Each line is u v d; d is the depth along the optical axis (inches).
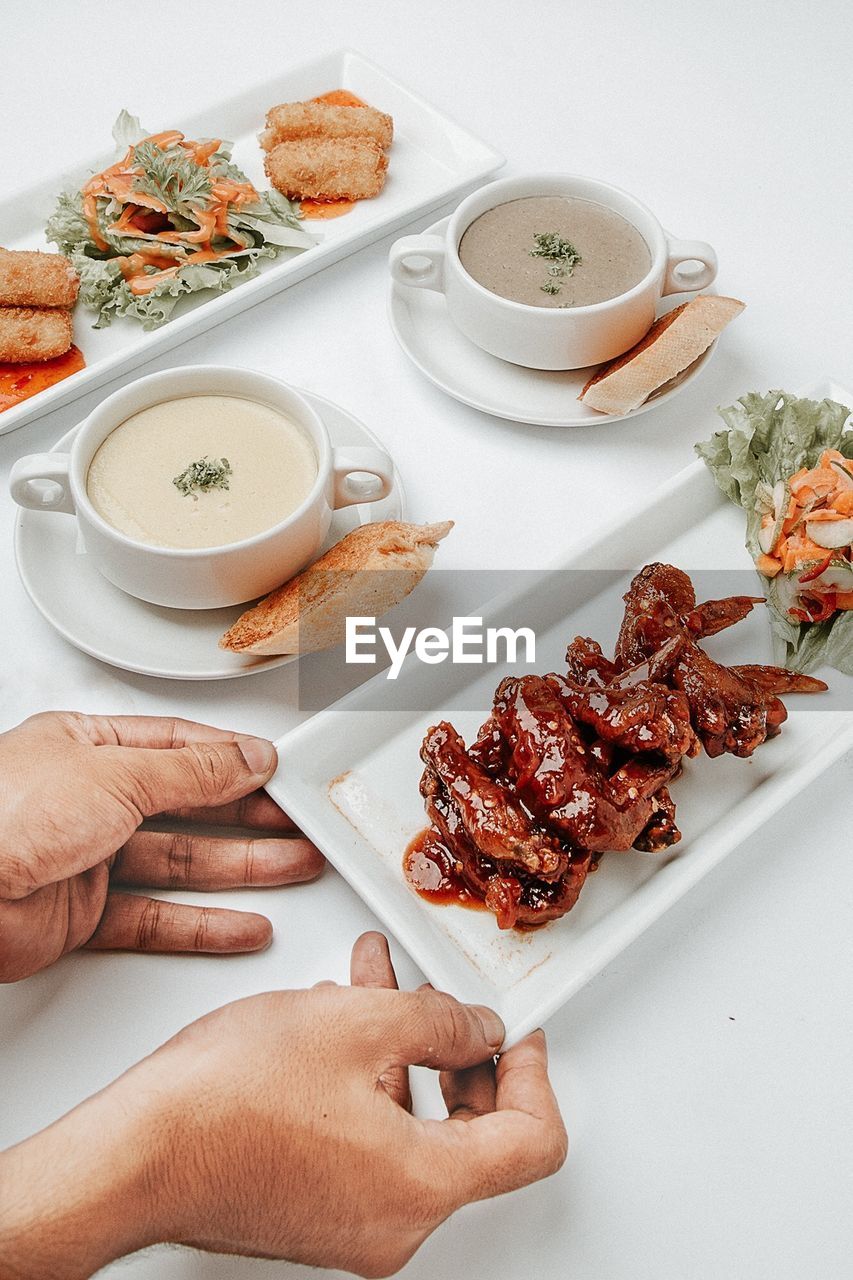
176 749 20.9
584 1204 19.6
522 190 28.2
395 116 32.9
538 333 26.0
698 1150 20.0
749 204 31.9
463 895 21.3
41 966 20.2
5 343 27.0
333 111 31.8
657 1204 19.6
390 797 22.3
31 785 19.5
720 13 37.1
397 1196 17.0
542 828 20.6
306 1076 17.0
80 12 37.3
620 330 26.2
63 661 23.9
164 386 24.1
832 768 23.3
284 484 23.4
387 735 23.0
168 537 22.6
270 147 32.1
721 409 25.4
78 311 28.9
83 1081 20.1
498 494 26.5
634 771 20.8
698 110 34.3
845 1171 19.8
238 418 24.2
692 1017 21.0
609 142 33.4
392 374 28.5
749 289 30.0
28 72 35.4
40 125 33.9
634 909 20.5
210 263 29.1
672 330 25.8
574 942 20.8
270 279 28.2
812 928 21.7
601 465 27.0
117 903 20.9
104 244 29.4
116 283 28.9
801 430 24.6
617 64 35.5
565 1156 18.8
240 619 23.1
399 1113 17.5
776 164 32.9
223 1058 16.9
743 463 24.9
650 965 21.4
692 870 20.6
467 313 26.7
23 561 23.6
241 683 23.7
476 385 27.7
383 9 37.3
